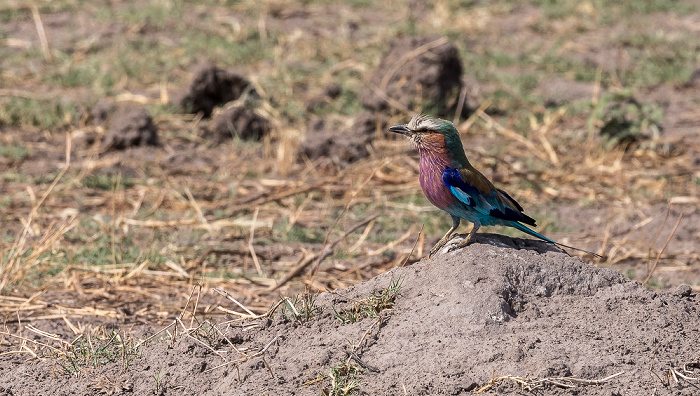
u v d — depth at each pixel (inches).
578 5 1101.7
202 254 476.7
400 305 314.8
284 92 790.5
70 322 383.6
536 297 313.6
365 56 904.9
